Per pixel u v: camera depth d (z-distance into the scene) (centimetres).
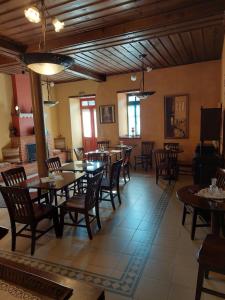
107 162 521
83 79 760
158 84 646
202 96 600
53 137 823
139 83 669
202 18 294
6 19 307
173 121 643
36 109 443
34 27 335
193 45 449
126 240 288
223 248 179
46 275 106
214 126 386
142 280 215
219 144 441
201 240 281
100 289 97
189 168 614
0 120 646
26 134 693
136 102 739
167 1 276
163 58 539
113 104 720
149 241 284
